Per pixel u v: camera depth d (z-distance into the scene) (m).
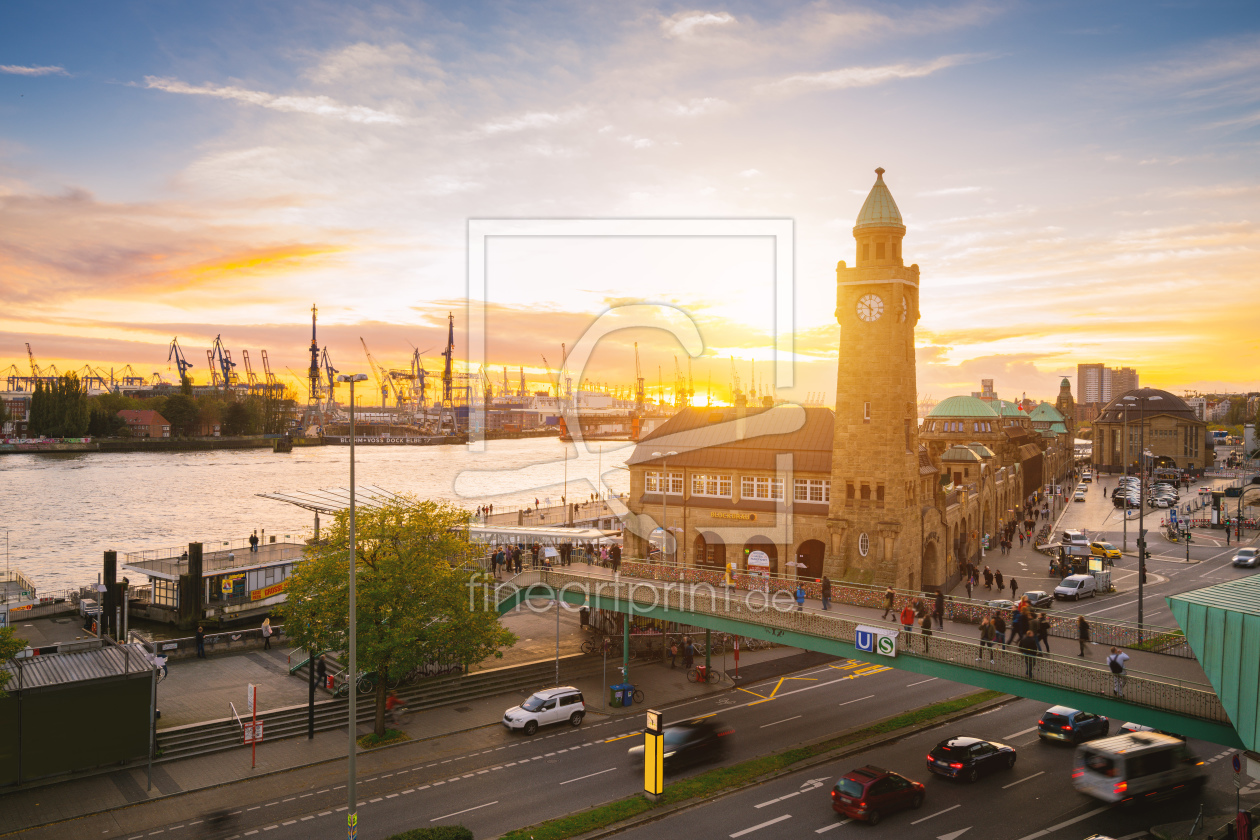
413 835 31.81
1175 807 38.69
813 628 46.22
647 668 62.09
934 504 74.31
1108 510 144.00
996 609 46.56
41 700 40.50
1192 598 31.47
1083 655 40.28
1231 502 147.25
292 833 36.00
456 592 48.78
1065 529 120.62
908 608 42.97
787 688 57.62
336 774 42.50
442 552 49.78
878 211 64.50
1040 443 178.25
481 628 49.25
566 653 63.62
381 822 37.12
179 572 78.00
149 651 54.06
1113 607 73.19
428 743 46.88
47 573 110.38
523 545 70.88
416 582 46.97
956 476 97.56
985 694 56.03
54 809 38.03
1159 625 65.56
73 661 44.47
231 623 76.75
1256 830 34.00
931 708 52.69
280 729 47.34
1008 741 47.69
